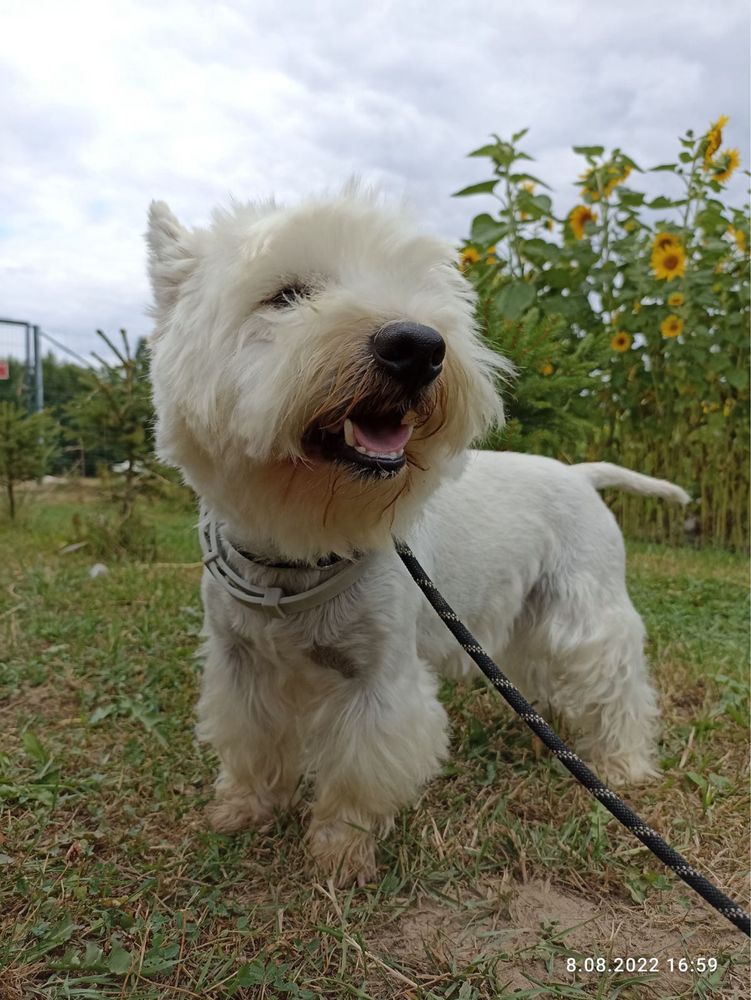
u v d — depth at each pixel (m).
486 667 0.40
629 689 0.62
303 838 0.49
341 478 0.38
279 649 0.47
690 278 1.40
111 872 0.44
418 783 0.49
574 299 1.31
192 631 0.84
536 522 0.64
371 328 0.36
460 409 0.40
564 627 0.63
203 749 0.60
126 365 1.33
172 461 0.45
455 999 0.36
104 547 1.30
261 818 0.52
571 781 0.57
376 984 0.37
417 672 0.50
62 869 0.44
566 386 0.89
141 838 0.47
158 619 0.89
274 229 0.40
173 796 0.53
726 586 1.17
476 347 0.46
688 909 0.43
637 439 1.58
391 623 0.46
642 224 1.45
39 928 0.38
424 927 0.41
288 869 0.46
